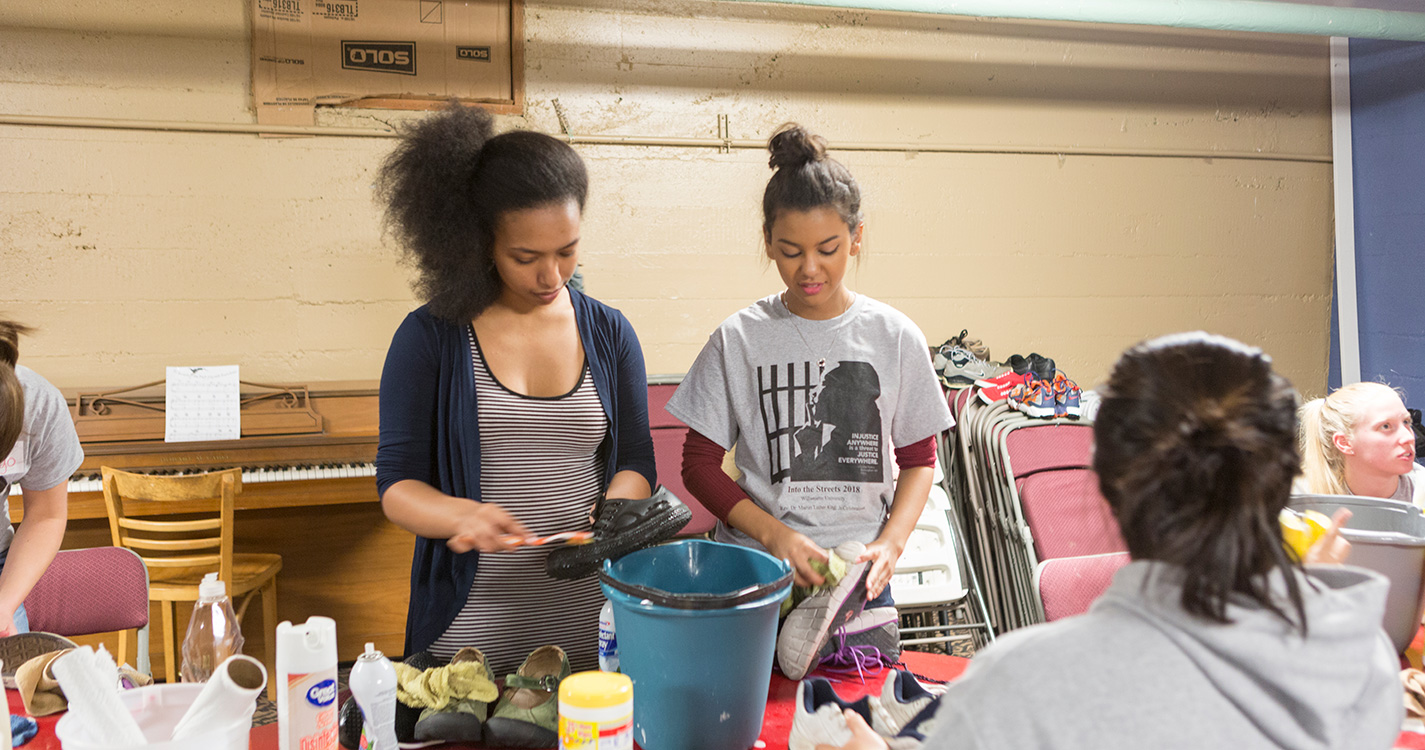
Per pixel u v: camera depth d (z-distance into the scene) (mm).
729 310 3891
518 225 1250
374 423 3486
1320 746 597
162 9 3318
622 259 3775
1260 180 4320
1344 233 4344
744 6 3807
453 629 1371
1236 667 600
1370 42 4219
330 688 990
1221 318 4332
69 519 3115
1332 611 623
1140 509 651
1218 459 623
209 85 3379
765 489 1519
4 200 3229
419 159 1300
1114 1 3566
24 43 3213
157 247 3367
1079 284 4180
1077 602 1549
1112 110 4164
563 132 3686
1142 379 674
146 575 1807
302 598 3381
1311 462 1822
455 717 1091
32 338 3277
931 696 992
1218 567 608
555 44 3662
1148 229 4230
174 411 3234
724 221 3863
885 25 3930
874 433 1504
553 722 1096
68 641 1275
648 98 3758
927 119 3996
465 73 3586
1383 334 4219
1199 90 4238
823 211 1395
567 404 1380
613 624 1212
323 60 3461
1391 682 653
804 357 1511
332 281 3539
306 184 3486
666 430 3367
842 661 1331
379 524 3434
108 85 3293
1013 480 2654
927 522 2637
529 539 1206
